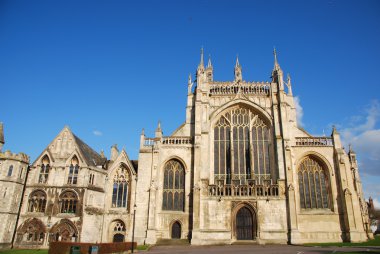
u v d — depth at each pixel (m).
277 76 75.56
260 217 63.28
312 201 66.69
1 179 65.25
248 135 72.88
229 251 48.56
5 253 51.72
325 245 55.94
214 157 71.50
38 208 67.00
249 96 75.12
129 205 68.06
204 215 63.78
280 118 71.62
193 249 53.47
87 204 66.44
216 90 76.81
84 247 44.38
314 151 69.06
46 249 59.97
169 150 70.50
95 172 69.88
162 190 68.44
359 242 60.53
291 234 60.72
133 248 51.50
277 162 68.06
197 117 70.94
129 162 71.50
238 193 65.50
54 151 71.69
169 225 65.44
